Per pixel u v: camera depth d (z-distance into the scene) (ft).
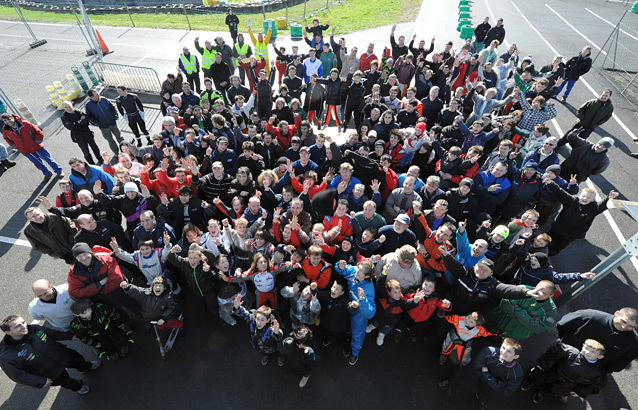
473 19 66.54
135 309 16.10
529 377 14.92
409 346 17.19
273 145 24.53
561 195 19.03
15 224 24.29
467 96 30.32
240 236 17.33
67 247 19.02
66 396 15.25
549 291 12.96
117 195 20.54
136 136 31.04
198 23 65.82
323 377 15.97
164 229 17.85
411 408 14.90
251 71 35.06
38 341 13.20
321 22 67.36
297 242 17.63
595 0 84.17
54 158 30.81
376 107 27.09
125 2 71.51
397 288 14.11
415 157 23.61
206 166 22.44
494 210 22.15
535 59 49.55
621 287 20.18
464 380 15.57
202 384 15.65
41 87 42.57
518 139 26.55
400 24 63.93
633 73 45.47
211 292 16.43
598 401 15.10
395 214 19.71
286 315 18.29
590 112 27.20
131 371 16.07
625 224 24.47
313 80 30.60
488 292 14.58
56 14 76.54
